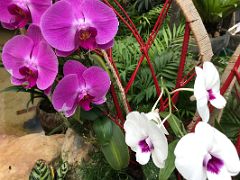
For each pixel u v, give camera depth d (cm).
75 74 27
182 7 28
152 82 42
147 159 25
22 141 50
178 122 28
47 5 26
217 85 26
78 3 25
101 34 26
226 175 22
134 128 26
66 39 25
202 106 24
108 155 30
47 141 49
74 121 34
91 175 36
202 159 21
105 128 31
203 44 29
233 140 35
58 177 38
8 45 27
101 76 28
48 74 26
